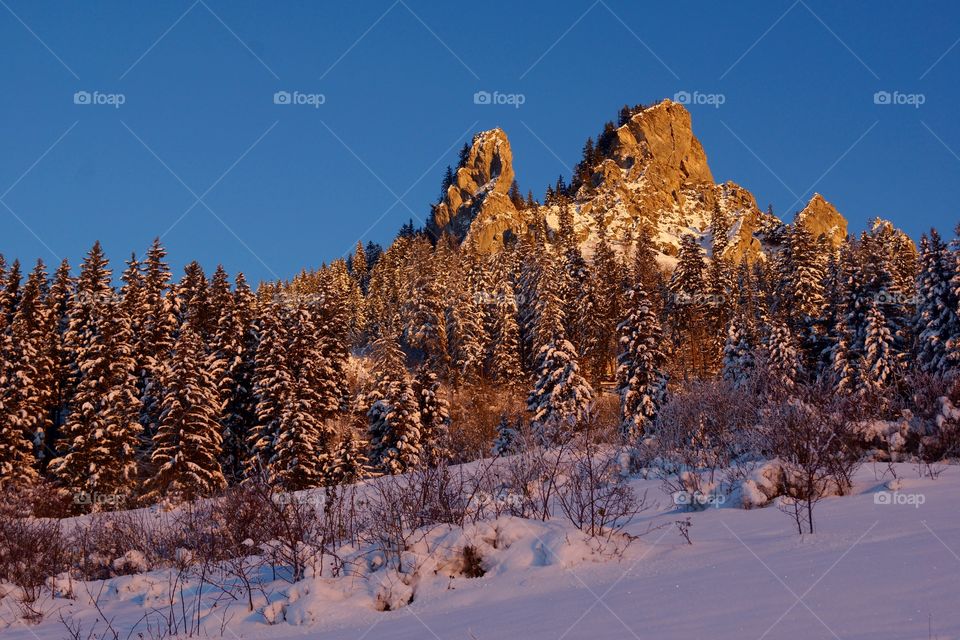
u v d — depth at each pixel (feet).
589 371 249.34
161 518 51.88
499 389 238.48
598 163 654.94
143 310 180.24
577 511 29.91
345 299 330.13
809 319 175.52
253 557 34.09
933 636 11.56
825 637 12.41
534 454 40.65
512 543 24.67
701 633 13.75
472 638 16.42
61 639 23.06
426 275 289.53
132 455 143.64
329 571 27.61
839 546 20.65
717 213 531.50
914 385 53.47
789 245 283.79
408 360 297.94
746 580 17.85
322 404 156.66
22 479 130.11
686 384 70.38
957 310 142.72
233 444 156.97
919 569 16.42
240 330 171.94
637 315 136.46
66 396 175.73
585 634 15.01
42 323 177.78
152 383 162.20
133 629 23.39
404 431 125.80
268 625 21.97
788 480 32.37
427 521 31.37
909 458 42.88
